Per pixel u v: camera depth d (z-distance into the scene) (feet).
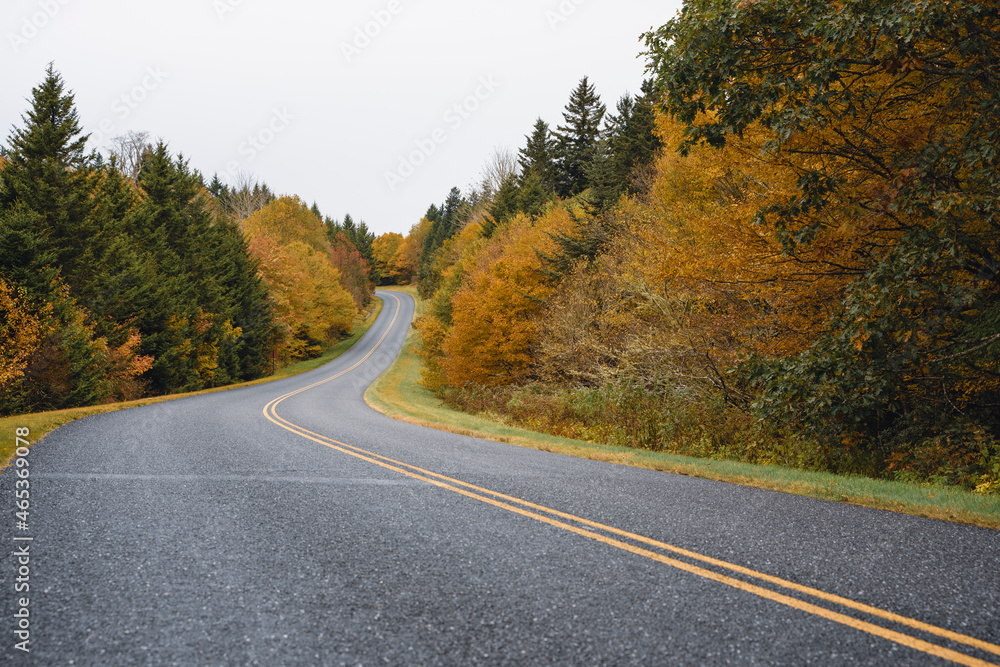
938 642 8.23
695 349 41.24
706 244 33.06
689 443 37.52
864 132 24.86
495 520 15.05
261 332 134.10
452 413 61.00
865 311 23.31
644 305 48.47
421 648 8.17
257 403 64.44
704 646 8.15
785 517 15.25
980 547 12.51
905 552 12.20
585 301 62.80
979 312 25.44
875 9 19.15
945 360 26.37
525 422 55.01
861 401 25.45
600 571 11.22
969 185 22.68
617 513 15.72
